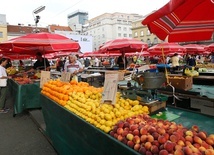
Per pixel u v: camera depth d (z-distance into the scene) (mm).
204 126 1947
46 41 4715
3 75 5914
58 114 2814
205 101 3443
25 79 5816
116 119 1952
